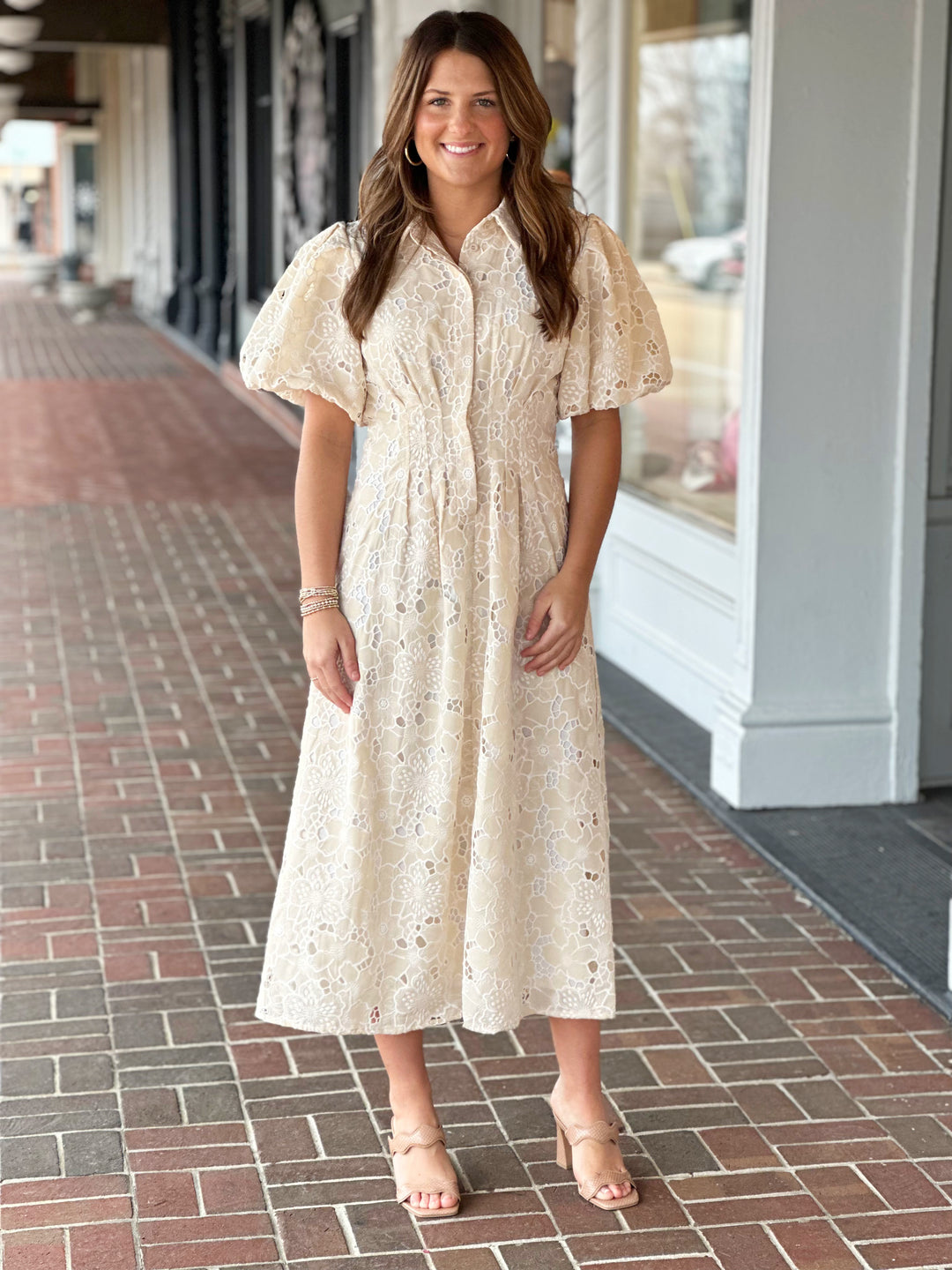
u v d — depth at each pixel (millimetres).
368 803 2479
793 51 4012
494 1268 2492
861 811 4469
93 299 23219
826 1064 3143
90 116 31562
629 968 3555
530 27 6719
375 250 2389
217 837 4297
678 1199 2684
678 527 5277
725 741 4496
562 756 2512
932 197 4121
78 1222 2594
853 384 4219
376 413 2477
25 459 10984
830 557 4348
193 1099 2979
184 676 5891
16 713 5398
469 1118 2932
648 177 5637
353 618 2463
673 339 5434
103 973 3488
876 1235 2594
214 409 13859
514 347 2398
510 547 2434
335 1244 2549
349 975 2523
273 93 14047
